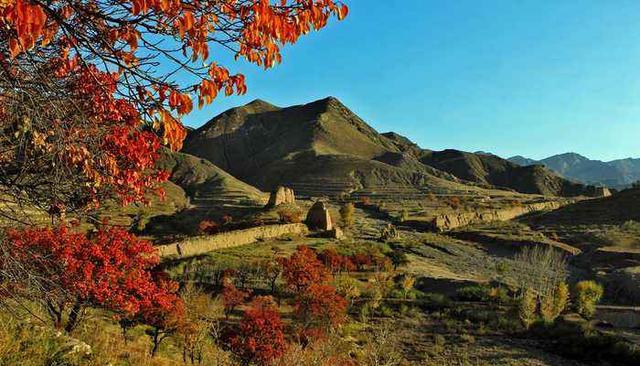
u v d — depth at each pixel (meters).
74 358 7.89
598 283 58.97
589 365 31.59
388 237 96.38
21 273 6.93
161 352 23.62
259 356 24.95
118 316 21.80
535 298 48.00
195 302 32.94
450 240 98.38
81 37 4.30
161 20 4.55
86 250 17.31
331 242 88.75
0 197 6.22
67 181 6.44
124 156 6.50
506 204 163.00
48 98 5.09
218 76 4.67
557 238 96.19
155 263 21.70
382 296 52.34
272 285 53.69
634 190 129.00
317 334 26.94
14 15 3.10
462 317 44.88
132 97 5.00
